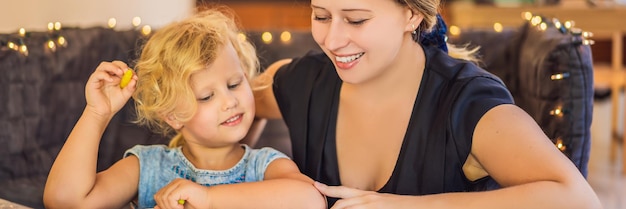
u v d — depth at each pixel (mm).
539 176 1180
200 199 1301
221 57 1407
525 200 1154
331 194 1295
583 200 1168
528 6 3430
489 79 1340
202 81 1392
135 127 1911
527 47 1794
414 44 1390
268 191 1323
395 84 1379
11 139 1664
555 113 1609
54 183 1344
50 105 1745
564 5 3477
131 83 1373
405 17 1295
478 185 1381
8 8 2191
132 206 1517
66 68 1770
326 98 1466
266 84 1604
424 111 1353
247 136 1676
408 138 1354
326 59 1524
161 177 1461
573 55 1611
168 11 3127
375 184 1409
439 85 1363
